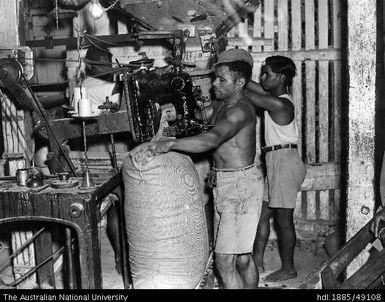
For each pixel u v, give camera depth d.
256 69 5.47
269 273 4.62
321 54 5.38
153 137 3.57
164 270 3.13
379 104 4.80
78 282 3.87
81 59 3.58
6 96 3.93
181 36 4.21
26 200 3.02
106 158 4.40
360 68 3.52
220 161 3.62
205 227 3.42
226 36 5.33
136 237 3.16
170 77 3.49
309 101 5.47
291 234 4.37
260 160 5.41
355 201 3.64
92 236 3.00
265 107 4.23
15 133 4.01
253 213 3.53
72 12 5.63
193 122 3.59
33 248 4.00
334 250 4.90
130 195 3.11
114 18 5.61
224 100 3.69
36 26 6.75
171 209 3.07
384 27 4.58
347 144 3.66
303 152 5.62
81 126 3.64
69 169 3.66
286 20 5.43
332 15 5.36
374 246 3.26
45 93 6.56
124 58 5.53
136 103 3.45
